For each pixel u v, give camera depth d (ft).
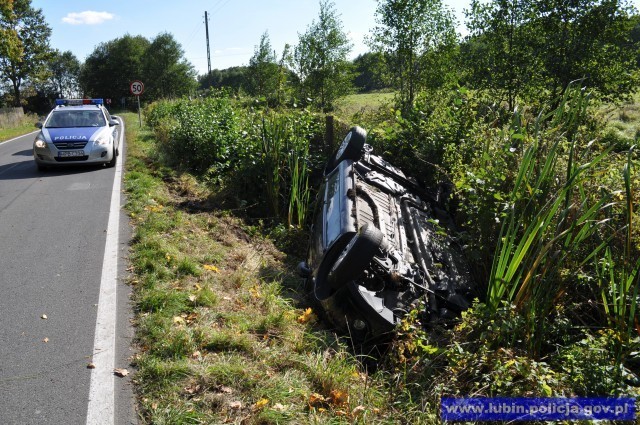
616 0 34.71
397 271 14.28
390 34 49.62
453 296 14.44
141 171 35.65
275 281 17.78
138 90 73.72
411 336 12.44
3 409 10.30
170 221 22.98
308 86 90.79
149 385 11.00
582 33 36.17
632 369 11.76
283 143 27.55
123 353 12.42
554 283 12.49
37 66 186.91
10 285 16.52
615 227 13.34
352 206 16.37
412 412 10.85
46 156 37.60
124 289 16.15
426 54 49.39
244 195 28.91
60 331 13.47
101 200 28.02
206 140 35.65
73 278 17.03
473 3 39.50
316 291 14.74
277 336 13.64
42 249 19.99
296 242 23.73
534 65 37.63
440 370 12.17
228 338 12.82
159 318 13.71
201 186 31.19
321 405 10.76
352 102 90.38
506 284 12.28
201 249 20.12
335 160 22.06
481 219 15.15
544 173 12.84
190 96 68.23
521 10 37.96
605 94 36.11
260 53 106.22
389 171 21.62
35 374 11.50
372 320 13.50
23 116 116.26
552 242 11.40
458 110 25.29
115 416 10.12
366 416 10.42
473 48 41.06
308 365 11.96
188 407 10.18
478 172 15.48
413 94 49.70
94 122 41.37
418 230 17.42
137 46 259.80
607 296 12.73
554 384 10.43
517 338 12.21
